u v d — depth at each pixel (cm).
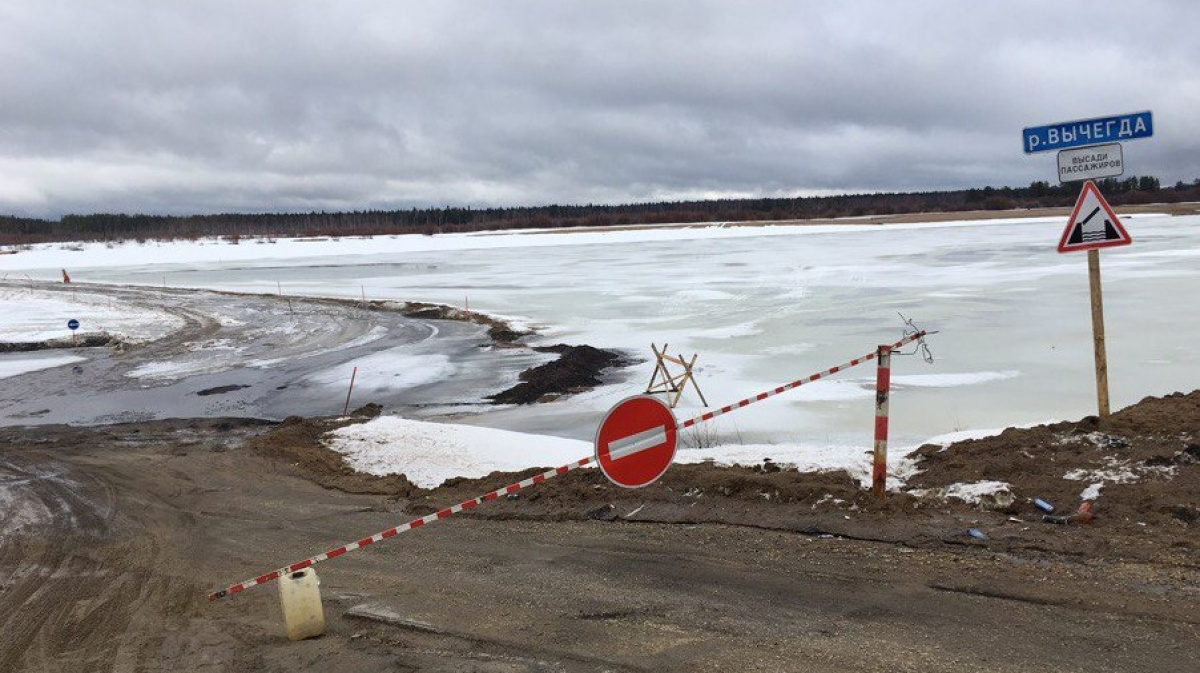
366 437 1220
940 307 2678
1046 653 429
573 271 4931
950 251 5069
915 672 419
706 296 3259
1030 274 3497
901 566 552
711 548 622
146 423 1634
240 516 874
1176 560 513
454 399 1806
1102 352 740
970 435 905
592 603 544
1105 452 671
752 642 468
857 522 629
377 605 569
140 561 737
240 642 531
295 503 916
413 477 1038
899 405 1519
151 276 5956
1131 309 2444
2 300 4344
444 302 3606
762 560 589
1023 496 629
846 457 809
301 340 2788
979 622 469
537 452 1155
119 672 498
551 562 632
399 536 745
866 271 3991
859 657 440
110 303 4109
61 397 1959
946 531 594
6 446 1403
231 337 2905
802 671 430
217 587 654
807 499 679
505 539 700
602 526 703
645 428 582
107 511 923
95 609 618
